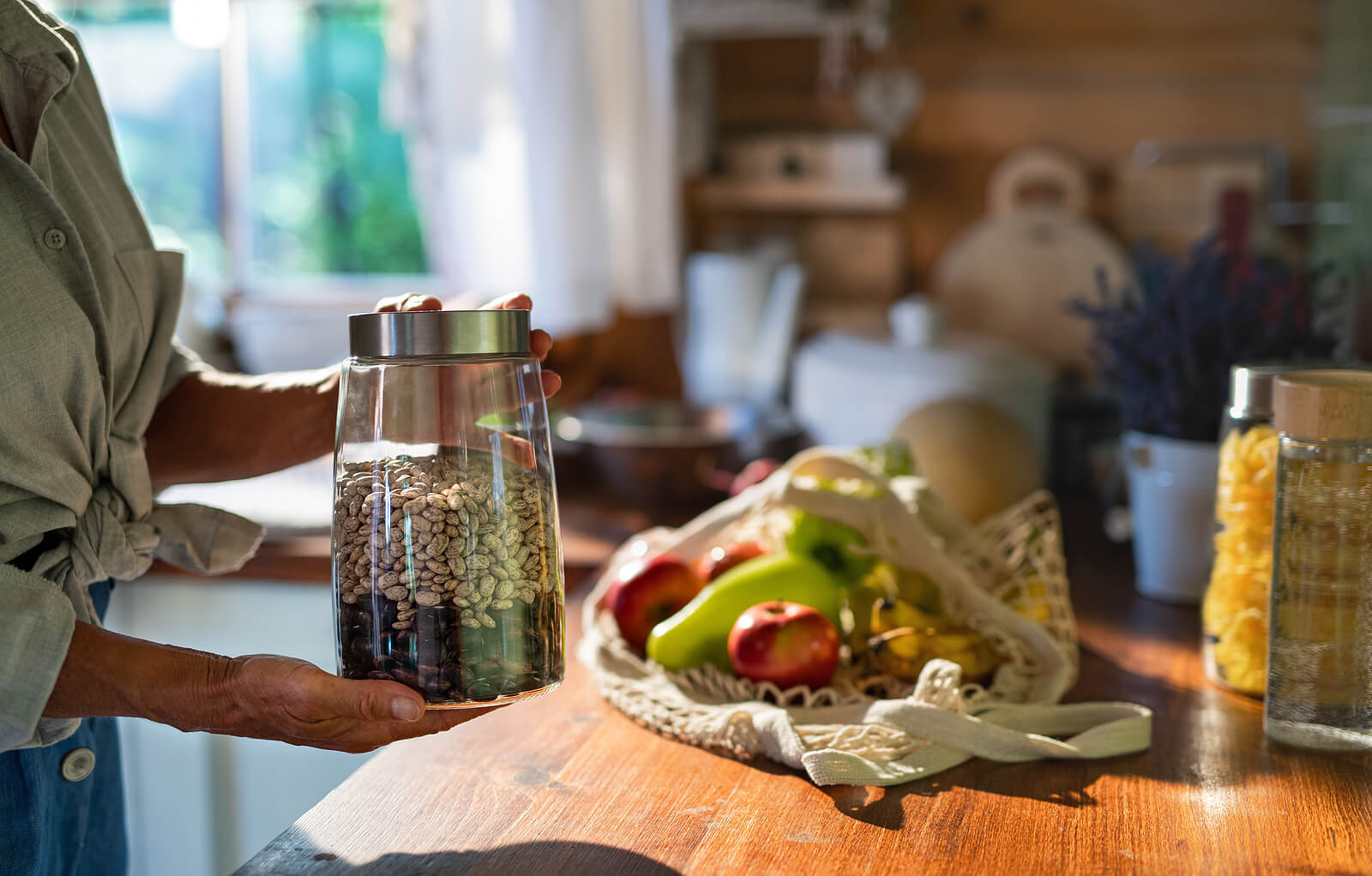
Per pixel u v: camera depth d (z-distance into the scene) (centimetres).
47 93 69
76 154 75
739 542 101
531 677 61
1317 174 190
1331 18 179
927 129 205
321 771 147
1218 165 194
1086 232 195
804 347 180
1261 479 84
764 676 81
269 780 148
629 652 93
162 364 80
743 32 199
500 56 188
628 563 98
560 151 182
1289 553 75
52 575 70
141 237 80
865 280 209
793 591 88
